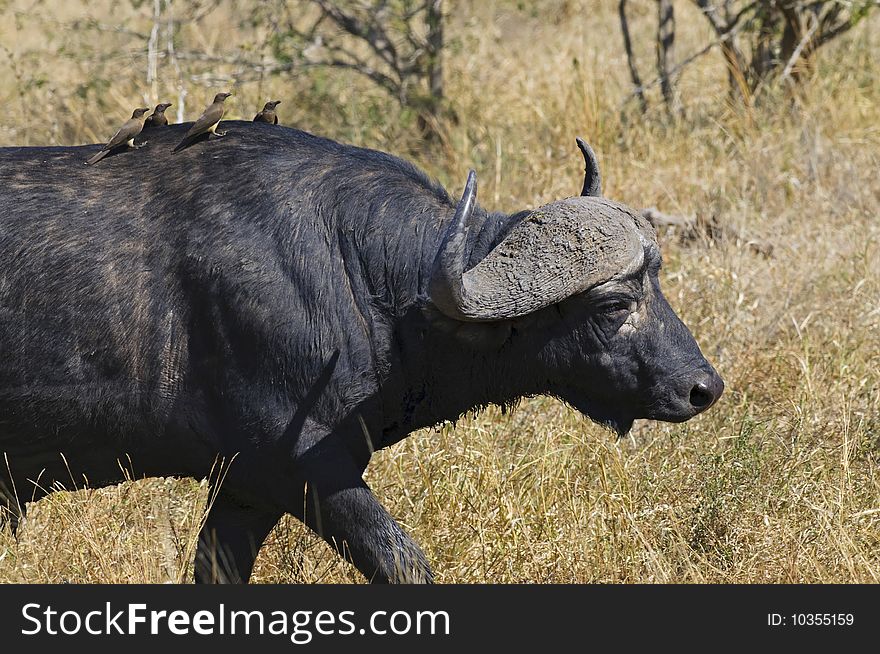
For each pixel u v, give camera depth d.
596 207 14.82
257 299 14.69
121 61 35.28
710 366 15.56
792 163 30.86
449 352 15.41
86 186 15.12
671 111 34.09
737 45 34.91
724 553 17.59
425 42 34.19
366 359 15.11
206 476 15.68
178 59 33.47
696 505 18.33
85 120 33.19
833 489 18.42
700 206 29.09
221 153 15.33
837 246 26.95
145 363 14.94
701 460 19.19
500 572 17.08
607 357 15.26
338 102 34.41
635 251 14.81
